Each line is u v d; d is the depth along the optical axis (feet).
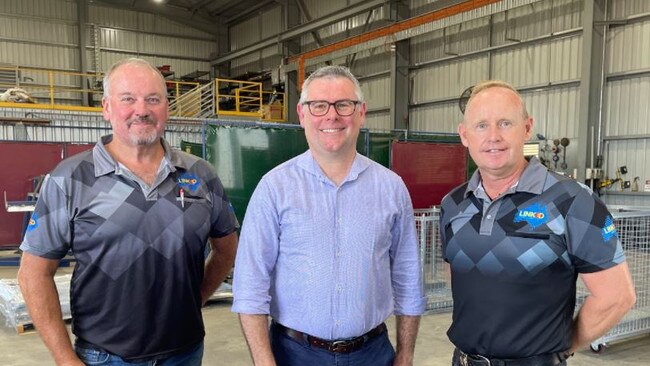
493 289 5.36
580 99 28.07
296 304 5.40
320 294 5.31
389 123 42.55
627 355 12.66
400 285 5.98
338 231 5.39
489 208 5.48
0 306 15.53
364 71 45.01
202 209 5.95
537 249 5.16
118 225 5.43
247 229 5.47
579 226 5.07
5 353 12.92
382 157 21.76
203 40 60.18
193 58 59.52
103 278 5.47
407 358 5.92
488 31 34.76
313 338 5.36
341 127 5.29
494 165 5.30
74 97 51.90
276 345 5.55
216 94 39.75
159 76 5.75
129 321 5.52
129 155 5.80
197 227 5.85
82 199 5.45
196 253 5.89
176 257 5.67
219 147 17.01
